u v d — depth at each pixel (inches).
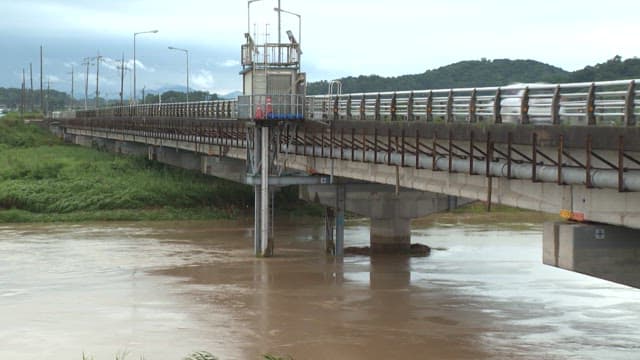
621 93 1032.2
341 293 1779.0
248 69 2423.7
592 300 1692.9
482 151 1355.8
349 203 2274.9
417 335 1424.7
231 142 2640.3
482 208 3526.1
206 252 2412.6
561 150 1112.2
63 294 1795.0
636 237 1074.7
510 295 1745.8
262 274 2018.9
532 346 1349.7
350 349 1342.3
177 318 1563.7
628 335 1414.9
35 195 3533.5
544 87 1194.6
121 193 3580.2
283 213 3508.9
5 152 5383.9
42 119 7342.5
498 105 1300.4
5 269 2114.9
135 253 2396.7
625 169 1013.8
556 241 1106.7
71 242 2655.0
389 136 1646.2
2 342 1403.8
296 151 2230.6
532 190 1261.1
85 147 5821.9
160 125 3703.3
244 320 1544.0
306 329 1471.5
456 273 2015.3
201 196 3624.5
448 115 1462.8
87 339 1419.8
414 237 2721.5
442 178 1563.7
